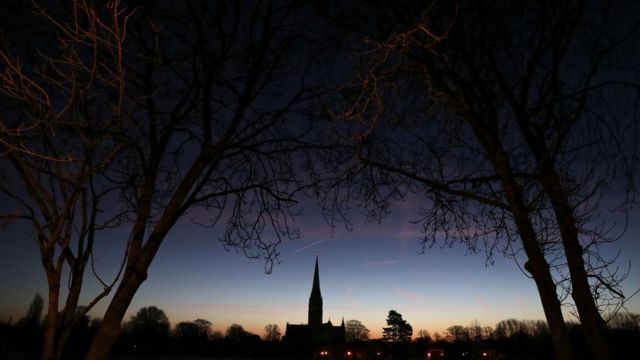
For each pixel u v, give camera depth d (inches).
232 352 5575.8
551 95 266.5
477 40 264.8
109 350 229.5
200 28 297.9
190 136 332.5
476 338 4554.6
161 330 5615.2
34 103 151.3
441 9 247.4
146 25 275.4
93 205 237.1
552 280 215.0
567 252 222.7
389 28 279.9
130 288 241.1
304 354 5664.4
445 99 229.1
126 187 274.4
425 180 274.4
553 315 207.9
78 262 225.9
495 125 259.4
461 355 4424.2
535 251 220.1
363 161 292.2
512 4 268.8
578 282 215.6
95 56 141.9
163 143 276.7
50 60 142.9
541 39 257.3
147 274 250.1
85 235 228.8
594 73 231.9
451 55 269.4
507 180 235.1
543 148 248.5
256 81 333.1
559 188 232.4
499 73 260.7
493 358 2982.3
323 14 309.6
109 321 231.6
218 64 298.0
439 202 314.0
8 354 3213.6
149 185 264.5
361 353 5536.4
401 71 221.3
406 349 5413.4
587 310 209.5
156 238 254.2
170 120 304.3
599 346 202.8
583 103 229.0
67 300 220.8
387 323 5989.2
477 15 255.0
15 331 3599.9
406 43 175.9
